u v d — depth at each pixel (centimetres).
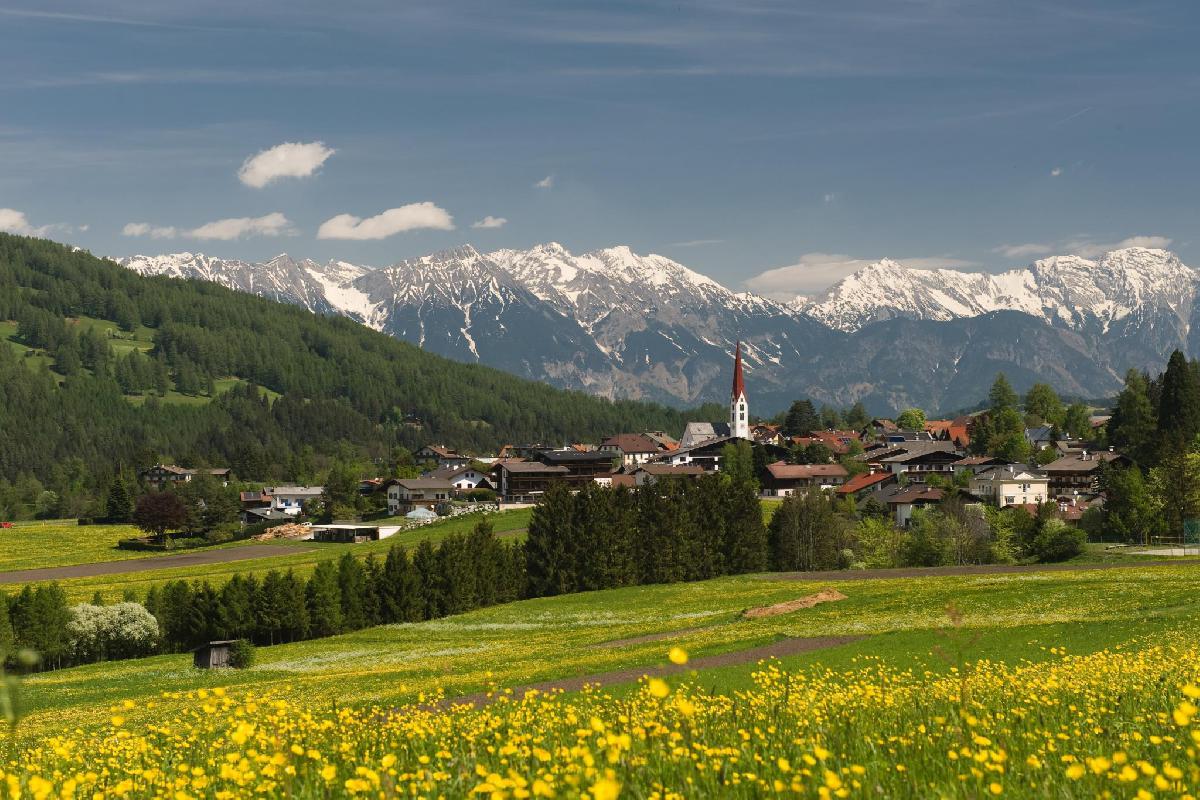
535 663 5597
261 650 8250
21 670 605
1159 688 2033
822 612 7238
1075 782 868
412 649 7519
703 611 8338
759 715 1415
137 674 7044
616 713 1423
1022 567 9569
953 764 971
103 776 1282
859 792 830
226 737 1541
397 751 1253
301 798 952
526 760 1022
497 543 10288
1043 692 1941
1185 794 801
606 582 10706
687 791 823
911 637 5150
